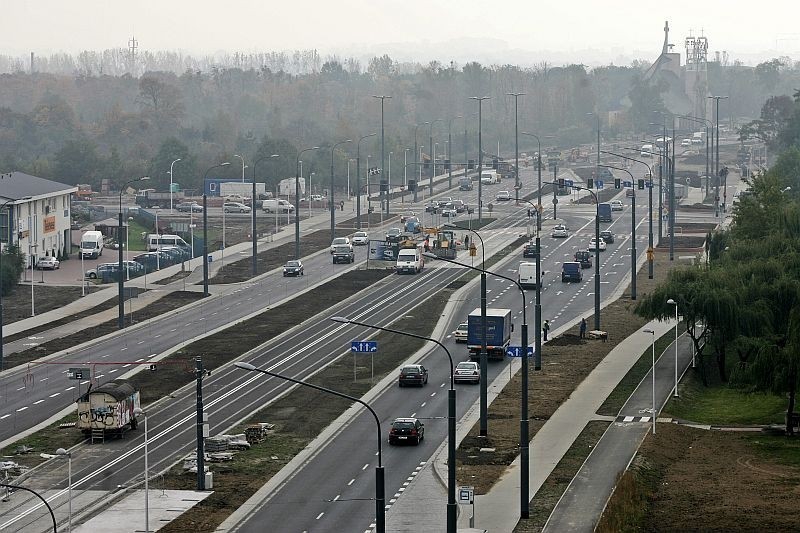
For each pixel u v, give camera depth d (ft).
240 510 542.57
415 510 539.70
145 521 524.11
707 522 537.24
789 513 546.67
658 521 539.70
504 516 533.14
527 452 533.14
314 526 519.19
